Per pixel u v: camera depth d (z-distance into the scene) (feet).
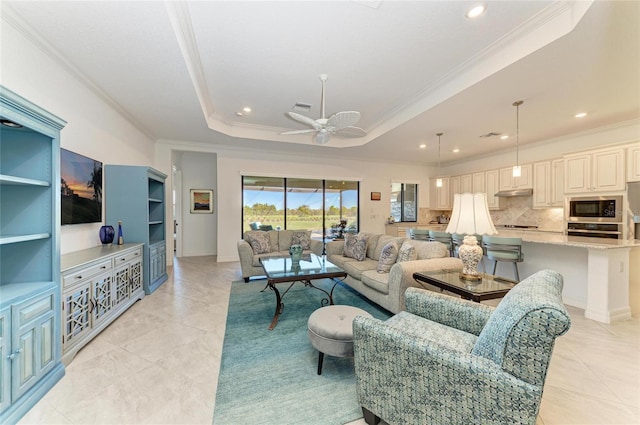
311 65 9.59
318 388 5.62
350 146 19.24
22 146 5.74
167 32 7.07
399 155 22.11
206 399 5.25
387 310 9.72
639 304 9.44
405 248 9.73
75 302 6.84
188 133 15.93
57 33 7.07
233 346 7.33
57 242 5.96
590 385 5.66
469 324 5.22
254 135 17.22
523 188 18.01
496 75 8.84
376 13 7.01
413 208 25.86
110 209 11.16
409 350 3.98
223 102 13.11
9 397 4.71
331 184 22.95
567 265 10.06
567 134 15.80
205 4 6.69
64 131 8.64
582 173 14.01
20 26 6.70
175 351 7.04
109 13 6.38
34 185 5.76
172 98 11.03
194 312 9.75
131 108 12.09
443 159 23.82
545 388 5.58
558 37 6.93
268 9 6.87
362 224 23.63
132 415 4.83
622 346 7.22
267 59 9.21
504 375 3.27
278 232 16.06
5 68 6.50
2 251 5.68
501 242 10.03
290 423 4.68
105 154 11.12
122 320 9.02
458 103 11.14
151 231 13.79
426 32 7.77
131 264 10.23
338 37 8.01
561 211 16.80
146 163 15.75
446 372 3.66
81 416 4.81
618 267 8.91
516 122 13.47
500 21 7.31
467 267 7.46
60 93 8.41
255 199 20.65
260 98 12.56
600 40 6.98
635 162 12.14
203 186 22.45
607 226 12.95
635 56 7.71
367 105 13.37
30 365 5.14
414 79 10.57
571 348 7.12
